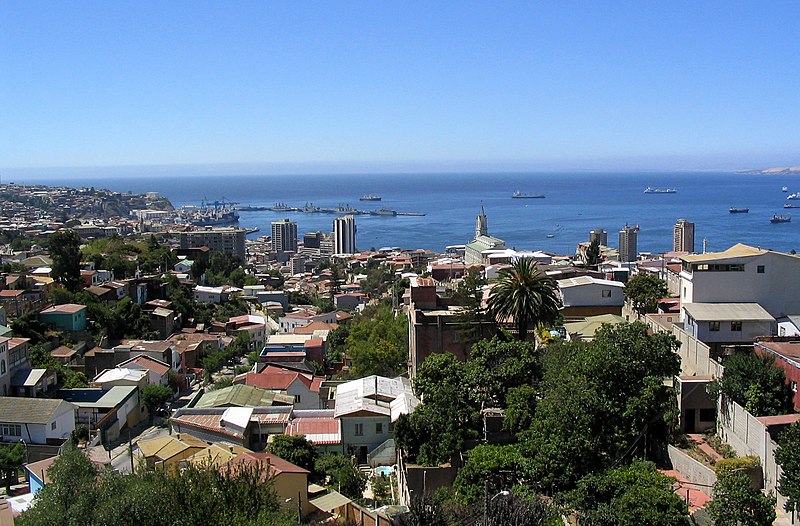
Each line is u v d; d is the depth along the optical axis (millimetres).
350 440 62062
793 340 54125
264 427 65375
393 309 118812
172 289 143875
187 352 109625
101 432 71688
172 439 53906
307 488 45312
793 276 64125
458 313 73250
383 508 46250
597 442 43875
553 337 65438
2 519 33438
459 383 56188
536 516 37281
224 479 35094
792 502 35625
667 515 35750
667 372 47750
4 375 78562
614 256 168250
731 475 36531
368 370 87938
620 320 73438
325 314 143250
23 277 117750
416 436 52469
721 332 60844
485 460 45688
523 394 51594
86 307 111375
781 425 40312
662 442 45625
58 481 34469
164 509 31703
